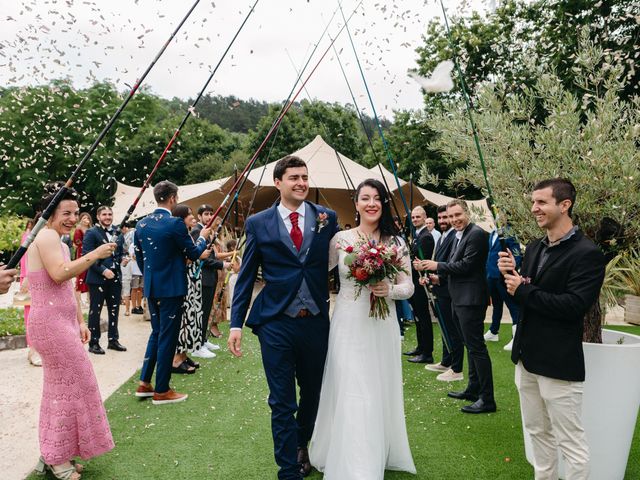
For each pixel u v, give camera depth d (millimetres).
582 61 3250
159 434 3529
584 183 3004
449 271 4078
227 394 4488
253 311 2826
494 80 3781
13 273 2080
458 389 4652
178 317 4285
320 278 2828
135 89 2508
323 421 2916
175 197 4566
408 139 16266
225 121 55781
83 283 8516
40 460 2912
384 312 2756
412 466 2906
